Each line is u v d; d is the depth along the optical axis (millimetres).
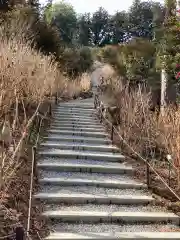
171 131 6719
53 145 7840
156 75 11398
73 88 18250
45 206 5070
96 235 4336
